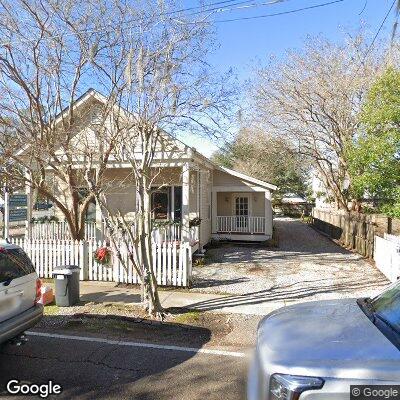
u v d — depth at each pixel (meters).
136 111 7.37
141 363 5.09
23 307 5.06
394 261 9.96
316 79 19.17
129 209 15.34
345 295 8.76
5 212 11.02
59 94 10.52
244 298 8.49
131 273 9.80
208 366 5.01
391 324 3.29
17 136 10.04
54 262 10.48
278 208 46.03
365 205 20.25
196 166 14.48
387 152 11.45
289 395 2.62
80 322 6.82
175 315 7.23
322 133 20.95
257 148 22.83
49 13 9.29
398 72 11.82
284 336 3.21
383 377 2.53
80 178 11.92
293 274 11.22
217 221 18.66
